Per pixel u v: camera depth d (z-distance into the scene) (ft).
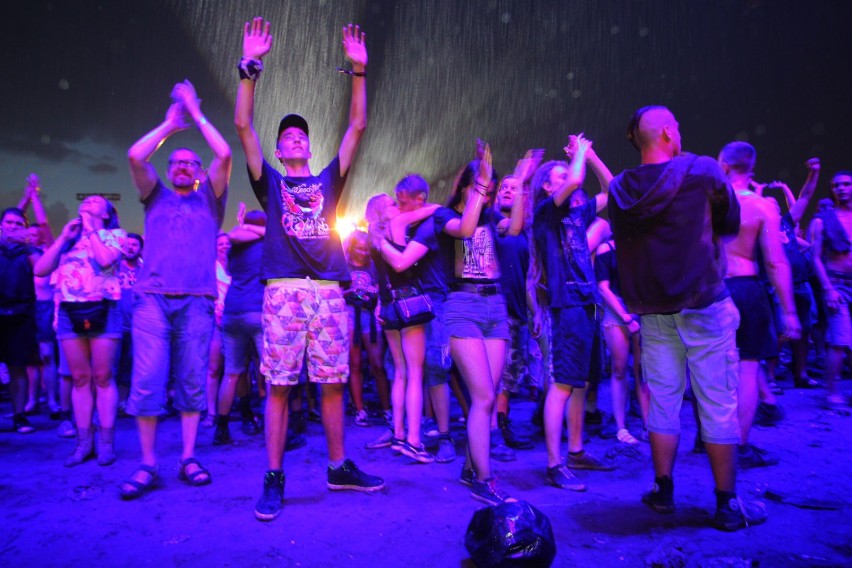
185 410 11.31
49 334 19.61
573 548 7.54
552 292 10.68
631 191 8.59
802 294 20.48
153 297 10.80
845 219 17.13
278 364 9.43
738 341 11.31
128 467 12.46
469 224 9.28
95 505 9.76
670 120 8.93
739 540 7.54
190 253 11.08
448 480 11.13
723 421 8.14
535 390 21.31
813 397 18.35
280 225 9.71
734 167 11.77
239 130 9.36
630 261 8.68
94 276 12.45
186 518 9.04
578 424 11.61
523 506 7.13
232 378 14.60
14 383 16.85
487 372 9.71
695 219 8.18
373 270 18.28
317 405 20.76
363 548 7.70
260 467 12.32
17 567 7.29
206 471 11.12
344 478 10.33
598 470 11.51
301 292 9.62
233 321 14.42
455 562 7.23
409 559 7.32
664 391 8.79
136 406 10.59
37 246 17.92
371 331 17.97
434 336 13.19
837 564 6.73
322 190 9.98
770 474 10.50
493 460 12.65
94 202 12.66
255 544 7.89
